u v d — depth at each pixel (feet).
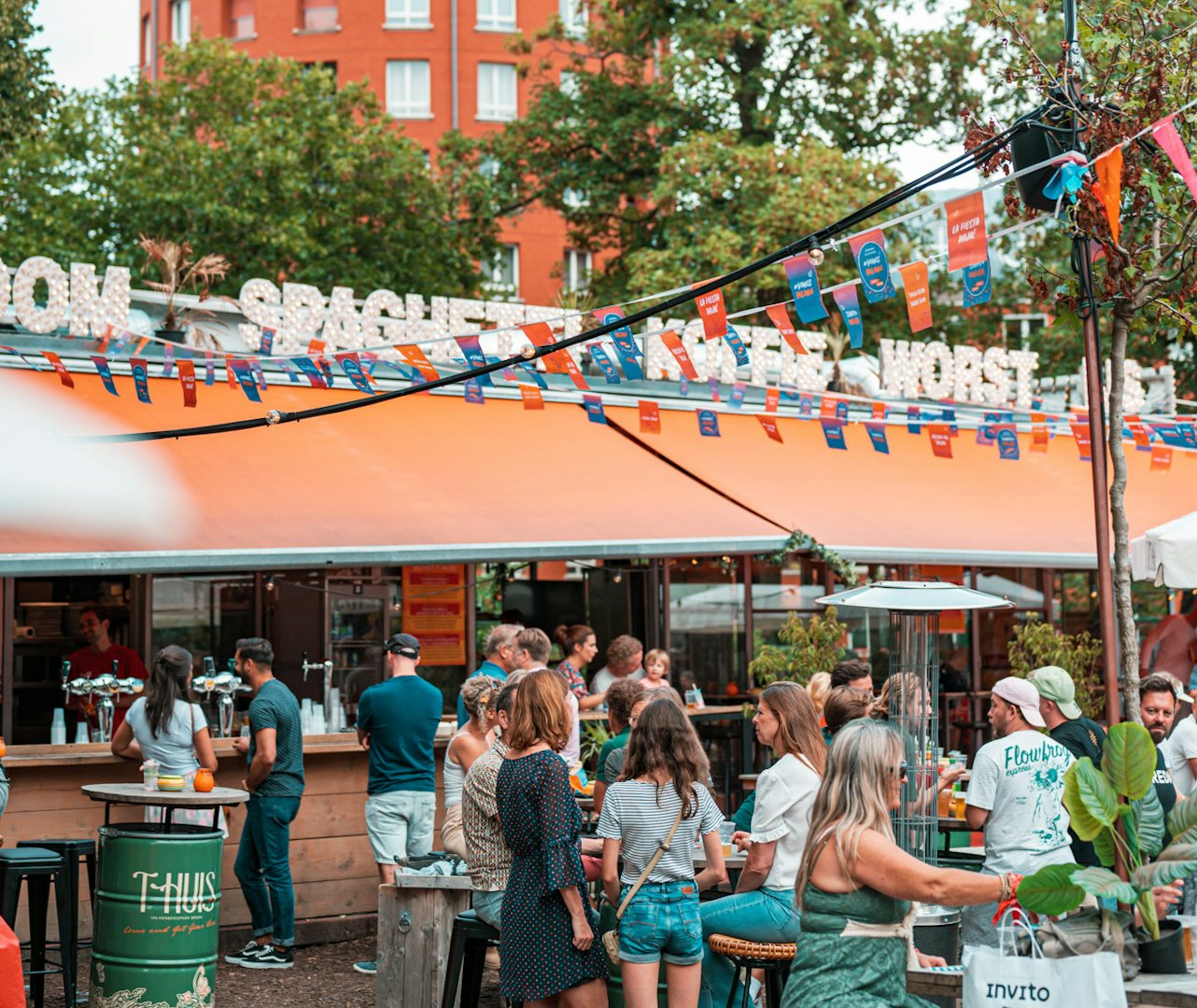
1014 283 83.05
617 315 45.03
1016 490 47.78
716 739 48.01
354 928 35.32
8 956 20.34
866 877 16.10
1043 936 15.30
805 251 23.32
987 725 55.47
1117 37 26.16
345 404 28.81
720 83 90.07
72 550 28.07
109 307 37.40
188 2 146.72
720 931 22.63
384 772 32.14
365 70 141.59
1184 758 27.84
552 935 20.66
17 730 39.50
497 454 38.14
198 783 27.07
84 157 103.65
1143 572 35.86
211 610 42.45
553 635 50.83
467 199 104.88
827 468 44.50
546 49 143.74
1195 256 25.59
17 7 83.30
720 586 50.16
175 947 25.23
